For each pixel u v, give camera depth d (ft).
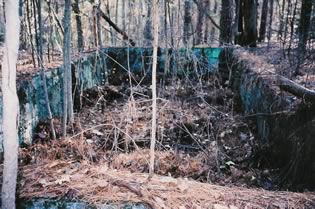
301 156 9.48
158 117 14.97
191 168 11.37
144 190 7.08
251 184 10.38
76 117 15.38
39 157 10.92
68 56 13.23
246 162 12.17
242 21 27.91
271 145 12.02
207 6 35.78
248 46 24.61
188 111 16.24
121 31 24.39
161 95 17.60
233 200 7.16
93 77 19.66
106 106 17.42
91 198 6.78
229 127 15.21
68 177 7.53
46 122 13.57
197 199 7.04
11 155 6.24
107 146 12.61
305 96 9.75
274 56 20.04
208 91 19.34
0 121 9.48
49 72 14.32
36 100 13.07
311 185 8.71
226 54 23.20
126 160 11.18
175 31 15.31
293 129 10.28
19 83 11.89
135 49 22.48
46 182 7.38
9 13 5.77
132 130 13.74
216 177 10.86
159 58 21.62
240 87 18.90
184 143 13.67
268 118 13.05
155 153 12.09
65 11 12.76
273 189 9.99
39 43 13.78
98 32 21.08
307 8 16.30
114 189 7.13
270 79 14.75
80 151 11.43
